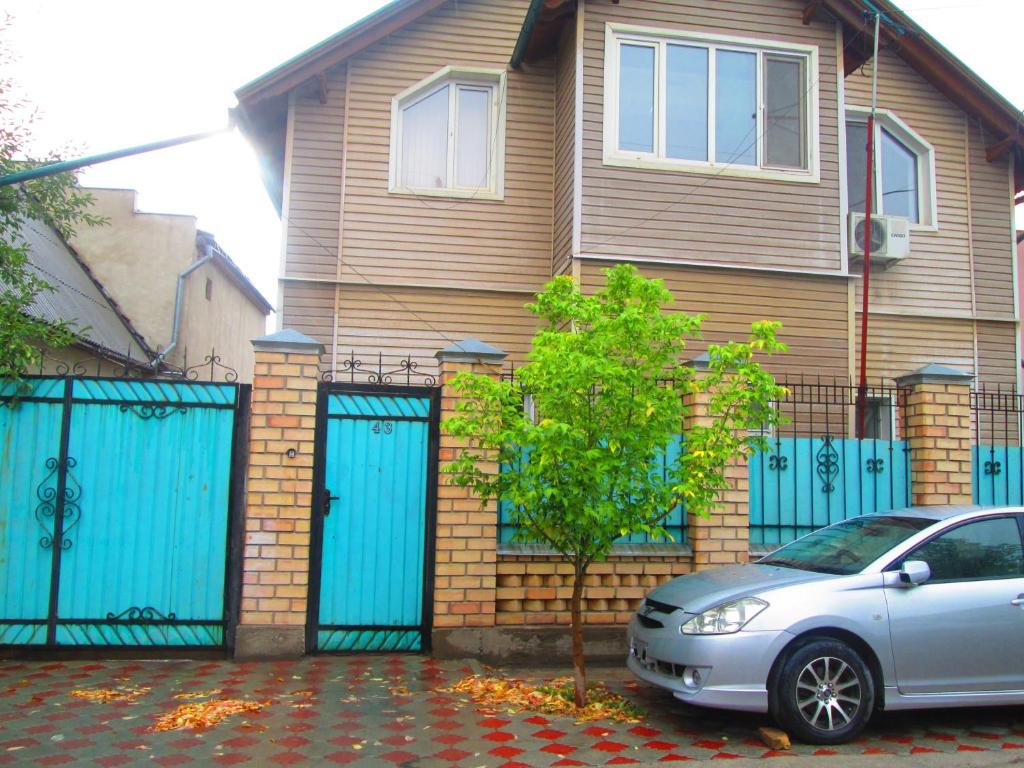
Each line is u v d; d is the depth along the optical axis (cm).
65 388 673
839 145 1009
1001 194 1212
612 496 542
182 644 667
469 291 1054
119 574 667
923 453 775
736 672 500
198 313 1691
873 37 1019
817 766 464
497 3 1097
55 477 667
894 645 516
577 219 941
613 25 973
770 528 758
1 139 769
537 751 486
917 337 1155
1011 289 1195
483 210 1066
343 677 621
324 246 1039
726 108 995
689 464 564
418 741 498
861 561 552
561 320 605
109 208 1566
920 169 1199
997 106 1169
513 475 549
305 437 677
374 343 1037
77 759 459
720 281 966
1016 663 532
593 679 654
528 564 698
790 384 901
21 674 618
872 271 1152
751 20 1002
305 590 671
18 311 715
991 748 507
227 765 456
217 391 688
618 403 530
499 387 550
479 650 679
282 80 1015
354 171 1052
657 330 547
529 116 1084
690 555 720
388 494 695
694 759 475
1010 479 804
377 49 1070
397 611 688
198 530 676
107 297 1442
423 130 1083
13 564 659
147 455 677
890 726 552
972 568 547
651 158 969
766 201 982
